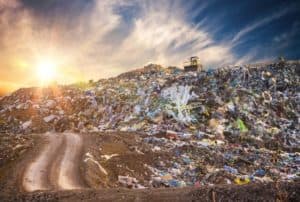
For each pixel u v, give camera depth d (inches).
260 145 1988.2
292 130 2262.6
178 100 2667.3
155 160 1451.8
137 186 1161.4
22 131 2731.3
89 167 1238.9
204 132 2191.2
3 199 724.7
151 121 2415.1
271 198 589.3
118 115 2689.5
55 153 1467.8
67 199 695.1
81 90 3474.4
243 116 2386.8
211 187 701.3
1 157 1382.9
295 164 1524.4
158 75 3769.7
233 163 1517.0
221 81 2920.8
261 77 2960.1
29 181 1077.8
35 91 3688.5
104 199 677.3
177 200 636.7
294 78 3009.4
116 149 1611.7
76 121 2755.9
